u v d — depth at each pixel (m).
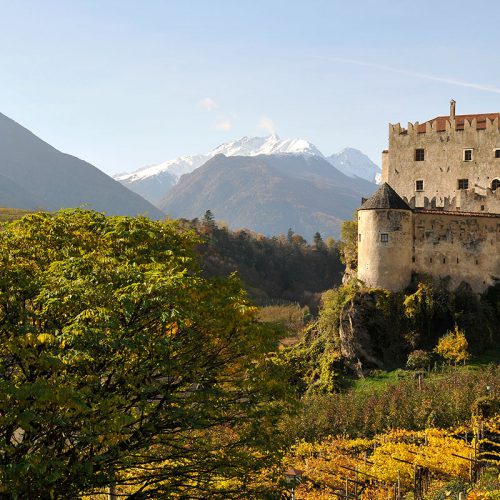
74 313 23.36
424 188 90.25
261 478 28.88
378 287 73.88
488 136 87.38
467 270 74.19
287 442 26.77
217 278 29.50
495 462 44.97
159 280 23.55
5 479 18.08
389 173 92.31
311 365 75.50
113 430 20.69
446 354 68.50
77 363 21.64
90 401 21.59
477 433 49.19
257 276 185.12
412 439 51.66
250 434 26.41
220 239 196.25
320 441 55.09
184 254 32.47
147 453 26.48
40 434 21.19
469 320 70.88
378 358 70.81
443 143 89.56
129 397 24.08
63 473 20.78
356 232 87.50
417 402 57.47
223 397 26.02
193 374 25.14
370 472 45.34
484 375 61.03
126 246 30.62
